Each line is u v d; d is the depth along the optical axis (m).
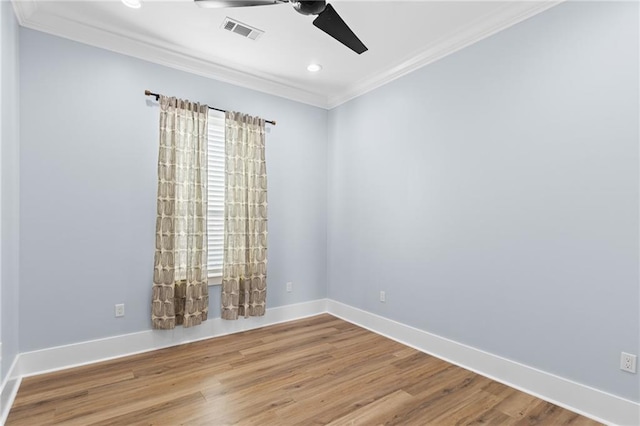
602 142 2.09
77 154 2.76
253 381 2.54
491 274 2.67
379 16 2.61
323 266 4.38
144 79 3.09
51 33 2.66
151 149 3.11
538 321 2.39
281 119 4.00
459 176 2.90
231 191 3.54
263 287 3.76
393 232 3.52
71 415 2.08
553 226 2.31
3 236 2.07
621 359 2.02
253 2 1.86
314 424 2.03
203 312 3.31
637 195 1.96
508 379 2.54
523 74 2.47
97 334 2.85
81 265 2.78
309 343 3.33
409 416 2.12
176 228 3.18
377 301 3.70
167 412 2.13
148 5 2.51
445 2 2.44
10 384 2.23
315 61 3.38
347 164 4.12
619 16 2.03
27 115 2.56
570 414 2.15
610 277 2.06
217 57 3.31
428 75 3.18
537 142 2.40
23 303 2.54
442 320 3.03
